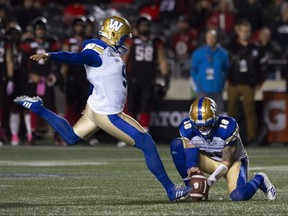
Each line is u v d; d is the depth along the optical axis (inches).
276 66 2289.6
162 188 1019.3
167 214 749.3
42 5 2657.5
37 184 1058.7
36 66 1887.3
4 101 1935.3
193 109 843.4
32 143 1950.1
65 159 1533.0
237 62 1939.0
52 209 785.6
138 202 858.8
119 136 833.5
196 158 871.7
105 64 826.8
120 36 841.5
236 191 861.2
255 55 1937.7
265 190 881.5
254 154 1702.8
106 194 944.9
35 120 1953.7
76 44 1908.2
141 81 1946.4
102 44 832.9
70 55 812.0
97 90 829.8
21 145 1937.7
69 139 846.5
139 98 1971.0
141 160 1524.4
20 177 1159.6
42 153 1679.4
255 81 1947.6
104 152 1737.2
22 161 1473.9
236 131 857.5
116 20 844.0
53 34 2346.2
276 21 2404.0
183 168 890.1
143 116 1973.4
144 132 832.9
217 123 860.0
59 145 1956.2
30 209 786.2
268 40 2052.2
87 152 1728.6
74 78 1931.6
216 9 2437.3
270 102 2041.1
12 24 1984.5
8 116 2011.6
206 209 786.2
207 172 894.4
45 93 1900.8
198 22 2458.2
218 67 1881.2
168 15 2628.0
